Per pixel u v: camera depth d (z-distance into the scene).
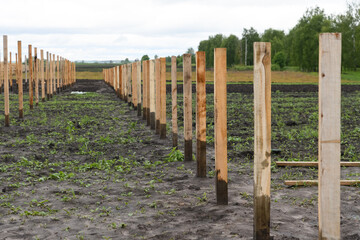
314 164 8.50
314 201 6.09
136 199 6.34
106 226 5.16
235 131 13.52
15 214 5.70
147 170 8.34
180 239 4.62
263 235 4.12
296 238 4.59
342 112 18.88
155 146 10.88
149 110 14.77
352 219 5.28
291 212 5.58
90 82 59.09
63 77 40.16
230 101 25.45
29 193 6.76
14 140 11.97
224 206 5.83
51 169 8.29
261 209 4.09
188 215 5.50
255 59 3.87
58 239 4.75
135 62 19.75
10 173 8.08
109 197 6.47
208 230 4.87
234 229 4.87
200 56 7.22
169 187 7.01
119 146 11.03
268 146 4.00
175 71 10.27
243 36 135.62
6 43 14.28
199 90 7.41
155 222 5.25
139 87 17.59
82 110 20.52
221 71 5.77
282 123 15.01
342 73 92.06
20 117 16.72
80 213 5.72
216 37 155.88
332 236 3.29
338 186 3.25
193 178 7.56
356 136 12.42
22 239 4.76
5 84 14.36
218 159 5.86
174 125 10.48
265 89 3.90
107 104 24.02
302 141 11.65
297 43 103.56
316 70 103.50
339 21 97.94
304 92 35.25
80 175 8.00
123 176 7.87
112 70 42.00
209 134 12.67
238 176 7.71
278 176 7.74
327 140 3.22
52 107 21.81
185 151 9.01
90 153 10.11
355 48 95.06
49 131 13.66
